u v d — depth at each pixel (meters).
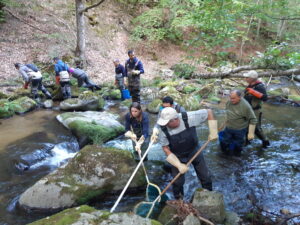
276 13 4.97
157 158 4.87
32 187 3.56
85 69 10.82
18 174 4.37
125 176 3.84
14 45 10.25
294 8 5.22
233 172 4.47
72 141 5.55
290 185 4.08
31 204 3.43
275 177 4.31
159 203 3.59
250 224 3.16
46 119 6.76
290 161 4.83
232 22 4.98
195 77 6.12
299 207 3.54
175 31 14.75
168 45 14.80
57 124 6.39
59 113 7.25
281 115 7.47
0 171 4.38
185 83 10.44
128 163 3.96
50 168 4.63
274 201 3.68
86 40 12.46
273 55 4.78
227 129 4.85
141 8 15.97
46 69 9.73
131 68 8.14
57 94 8.50
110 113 7.26
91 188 3.64
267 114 7.56
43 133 5.85
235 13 4.88
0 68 9.11
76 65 10.59
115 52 12.96
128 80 8.25
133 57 8.01
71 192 3.53
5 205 3.56
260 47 16.88
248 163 4.77
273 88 11.02
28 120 6.68
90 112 7.05
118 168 3.86
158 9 14.62
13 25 11.02
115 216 2.52
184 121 3.17
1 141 5.40
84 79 8.95
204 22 5.00
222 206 3.23
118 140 5.77
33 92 8.04
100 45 12.72
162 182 4.14
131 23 15.09
